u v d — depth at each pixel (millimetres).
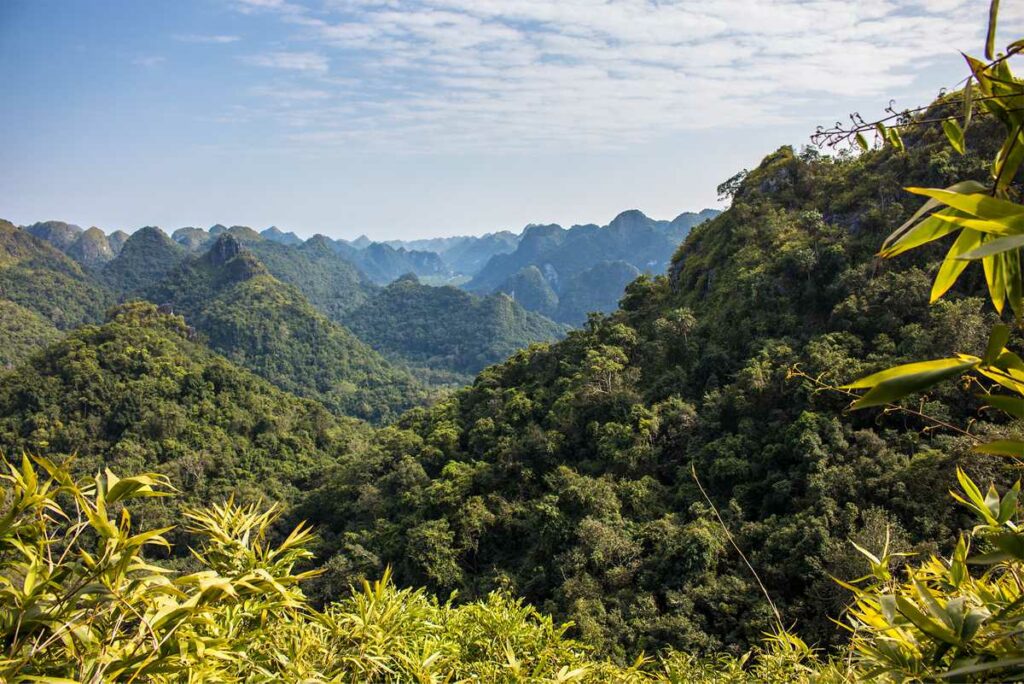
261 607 2799
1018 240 937
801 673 3117
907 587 2254
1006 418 15977
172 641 2135
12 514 1927
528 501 25156
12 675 1852
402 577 23609
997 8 1161
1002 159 1227
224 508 3146
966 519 15297
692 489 22766
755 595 16578
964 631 1609
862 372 20594
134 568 2033
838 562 15180
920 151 29484
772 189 39281
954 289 23203
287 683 2727
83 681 1929
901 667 1874
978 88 1237
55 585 1993
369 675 3498
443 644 4285
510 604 5516
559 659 4781
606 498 22766
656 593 18406
